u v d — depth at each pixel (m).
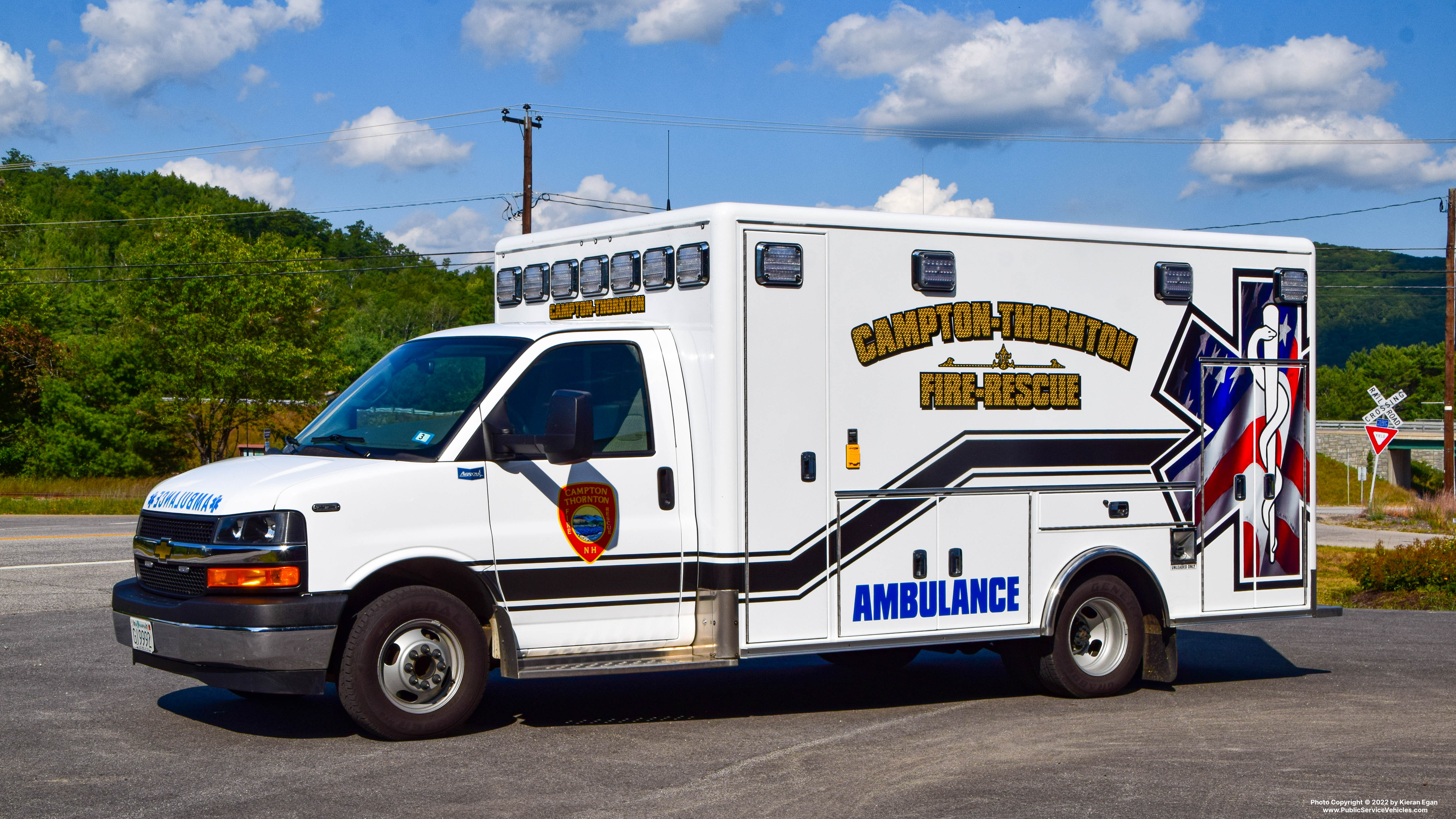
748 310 7.23
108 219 121.31
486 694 8.38
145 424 48.84
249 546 6.32
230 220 109.50
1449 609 15.46
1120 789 5.93
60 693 8.13
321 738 6.83
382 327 93.44
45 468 47.84
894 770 6.28
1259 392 8.89
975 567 7.90
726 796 5.73
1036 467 8.10
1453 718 7.79
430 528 6.65
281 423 49.72
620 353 7.27
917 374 7.72
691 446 7.27
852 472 7.52
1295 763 6.49
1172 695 8.59
